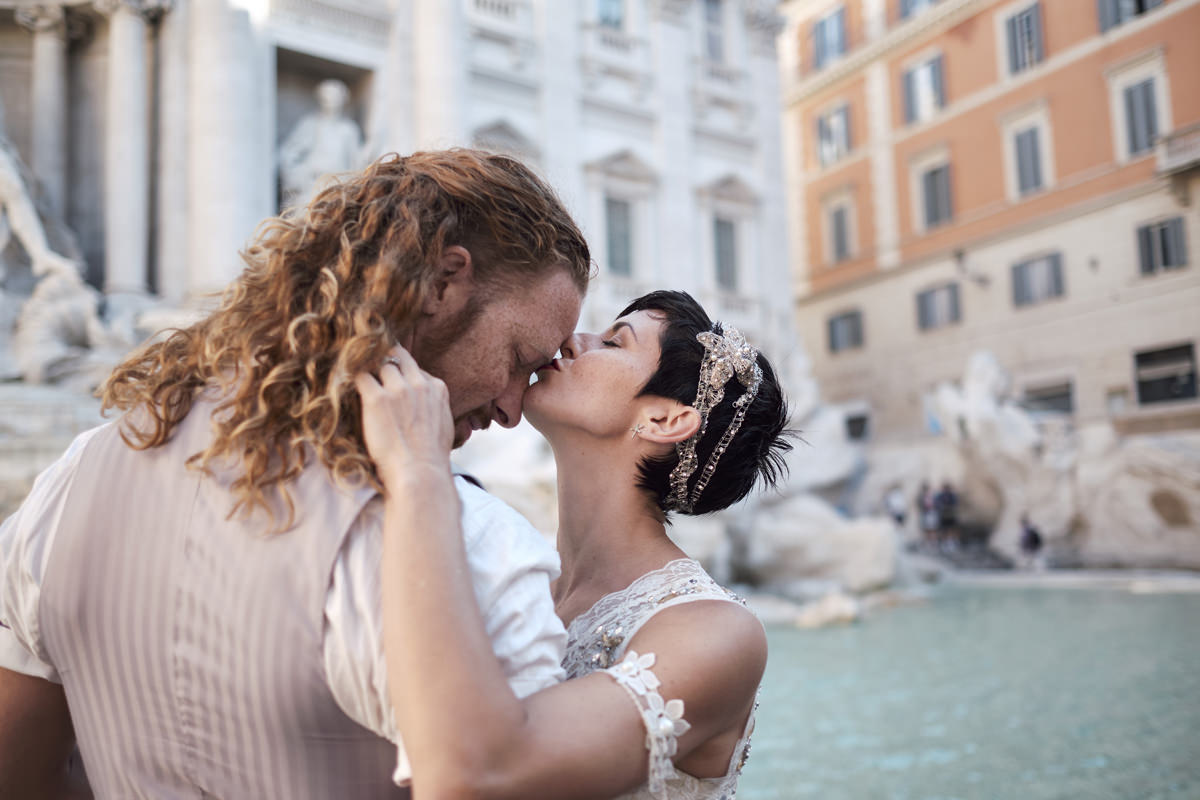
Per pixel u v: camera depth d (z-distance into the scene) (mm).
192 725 982
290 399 1010
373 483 984
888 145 25625
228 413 1048
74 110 13531
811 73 28031
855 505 22516
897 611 12453
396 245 1049
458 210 1120
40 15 12992
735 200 21000
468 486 1104
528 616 1009
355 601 955
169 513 1023
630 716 1026
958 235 23859
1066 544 19234
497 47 17516
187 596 987
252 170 13273
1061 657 8164
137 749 1011
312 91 14727
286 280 1064
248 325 1062
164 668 990
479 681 896
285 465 989
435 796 856
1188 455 17609
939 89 24406
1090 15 21312
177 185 13211
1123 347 20578
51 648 1071
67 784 1273
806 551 15250
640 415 1482
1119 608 11859
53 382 11234
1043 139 22156
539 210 1173
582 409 1491
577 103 18344
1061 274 21750
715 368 1459
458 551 959
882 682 7332
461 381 1155
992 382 20281
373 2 14789
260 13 13578
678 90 19859
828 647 9242
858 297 26391
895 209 25406
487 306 1134
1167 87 19953
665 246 19359
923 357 24641
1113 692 6609
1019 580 16766
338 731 964
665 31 19812
